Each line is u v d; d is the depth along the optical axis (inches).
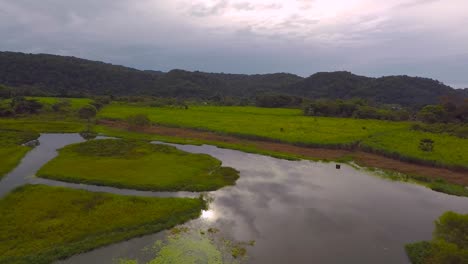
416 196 1020.5
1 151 1390.3
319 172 1264.8
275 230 764.0
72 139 1791.3
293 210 884.0
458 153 1471.5
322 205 927.0
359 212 884.6
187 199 907.4
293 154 1546.5
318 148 1691.7
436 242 655.8
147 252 648.4
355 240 730.8
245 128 2169.0
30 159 1325.0
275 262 632.4
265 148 1672.0
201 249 666.2
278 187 1072.2
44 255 620.1
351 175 1234.0
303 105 3946.9
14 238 686.5
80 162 1266.0
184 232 736.3
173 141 1774.1
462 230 647.1
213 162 1328.7
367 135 1947.6
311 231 765.9
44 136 1850.4
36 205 844.0
